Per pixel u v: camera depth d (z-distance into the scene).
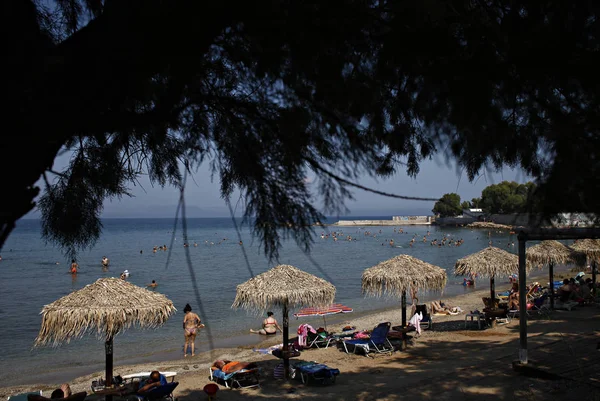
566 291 16.36
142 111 1.83
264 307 10.16
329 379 9.61
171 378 11.06
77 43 1.42
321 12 1.79
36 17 1.53
